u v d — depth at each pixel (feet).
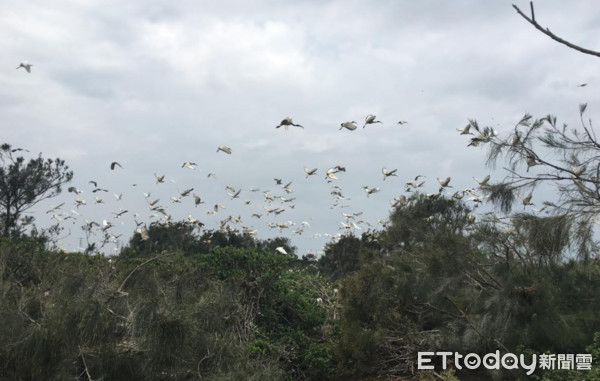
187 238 70.74
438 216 53.62
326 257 78.95
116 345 25.55
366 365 40.09
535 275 35.01
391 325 41.86
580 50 13.14
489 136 34.47
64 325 23.99
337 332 45.65
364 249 49.29
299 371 40.91
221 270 45.09
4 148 79.92
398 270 40.96
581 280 34.24
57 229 53.16
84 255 35.40
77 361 24.53
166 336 25.66
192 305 29.58
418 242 46.50
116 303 26.84
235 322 36.37
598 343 30.48
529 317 34.01
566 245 32.76
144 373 25.49
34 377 23.44
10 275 28.66
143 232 35.63
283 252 44.01
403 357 39.96
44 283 27.86
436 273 38.40
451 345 36.94
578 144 32.73
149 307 26.04
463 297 37.73
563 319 32.50
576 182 32.83
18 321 23.93
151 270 31.48
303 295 49.80
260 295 43.80
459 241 38.04
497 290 35.83
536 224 34.14
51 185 82.99
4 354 23.18
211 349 28.07
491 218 37.83
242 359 29.40
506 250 36.40
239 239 74.33
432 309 40.40
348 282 44.42
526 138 33.63
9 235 72.18
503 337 33.99
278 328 43.88
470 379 36.73
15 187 79.25
